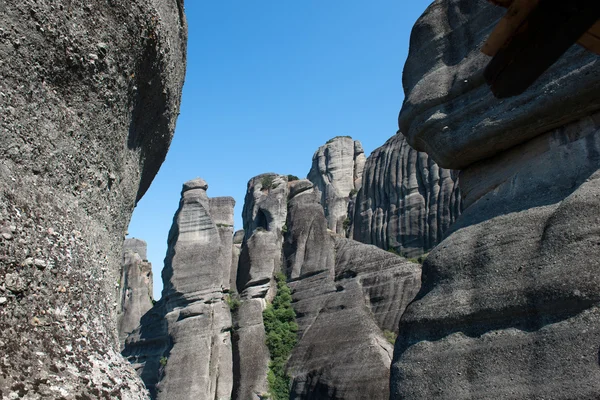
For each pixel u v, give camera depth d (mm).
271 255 50875
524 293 10766
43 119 10156
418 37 16422
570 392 9219
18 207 8844
